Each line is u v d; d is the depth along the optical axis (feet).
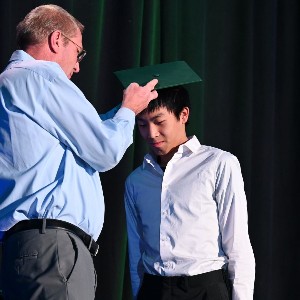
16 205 13.57
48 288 13.12
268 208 22.58
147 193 16.47
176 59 21.61
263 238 22.45
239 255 15.58
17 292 13.30
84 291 13.46
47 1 20.45
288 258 23.16
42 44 14.52
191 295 15.55
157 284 15.87
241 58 22.75
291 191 23.25
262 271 22.36
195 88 21.77
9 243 13.51
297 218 23.20
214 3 22.89
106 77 21.35
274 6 23.06
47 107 13.73
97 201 14.28
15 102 13.74
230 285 15.84
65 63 14.67
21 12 20.33
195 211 15.85
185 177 16.15
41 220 13.43
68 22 14.78
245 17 22.80
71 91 13.84
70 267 13.34
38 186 13.57
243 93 22.58
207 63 22.66
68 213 13.66
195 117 21.70
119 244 20.94
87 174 14.20
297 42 23.47
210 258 15.72
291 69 23.41
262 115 22.85
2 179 13.69
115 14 21.50
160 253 15.85
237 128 22.59
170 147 16.53
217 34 22.80
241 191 15.85
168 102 16.22
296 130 23.30
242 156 22.45
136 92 14.80
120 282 20.89
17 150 13.65
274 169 23.24
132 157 21.13
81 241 13.74
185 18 22.08
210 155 16.28
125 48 21.31
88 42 20.74
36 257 13.21
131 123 14.47
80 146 13.82
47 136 13.76
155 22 21.72
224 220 15.79
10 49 20.02
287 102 23.39
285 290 23.09
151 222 16.25
